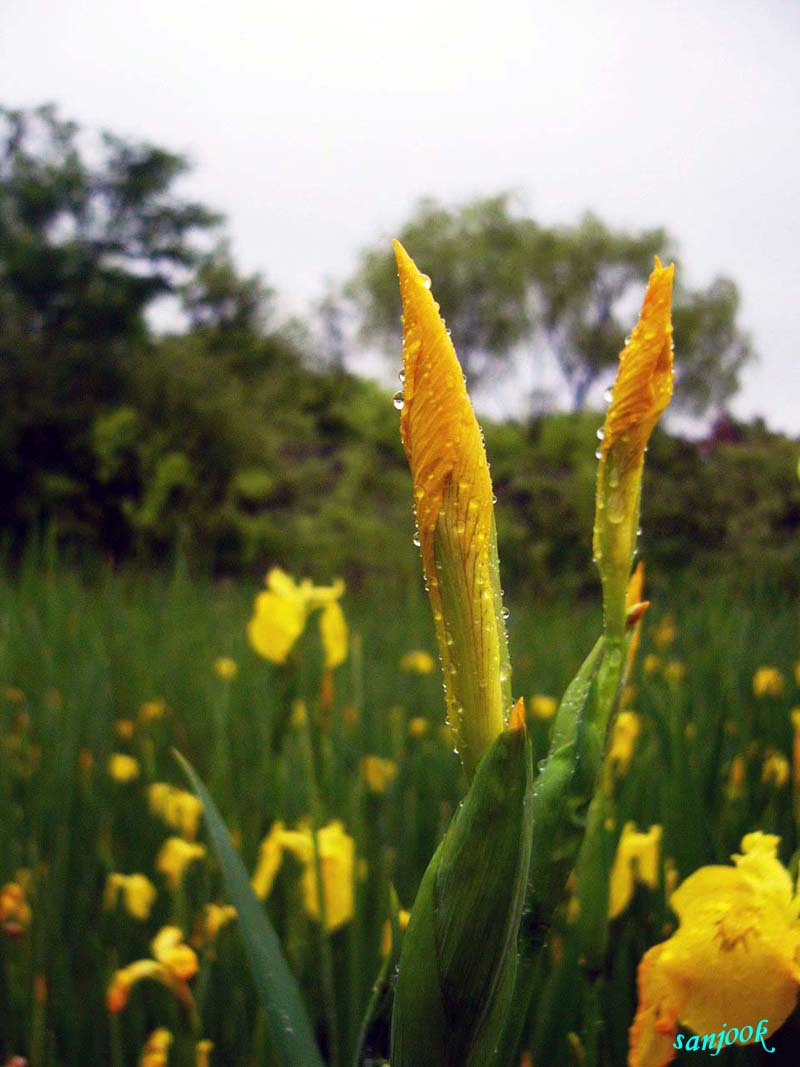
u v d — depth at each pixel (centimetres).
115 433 351
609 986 31
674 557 232
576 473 351
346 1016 37
